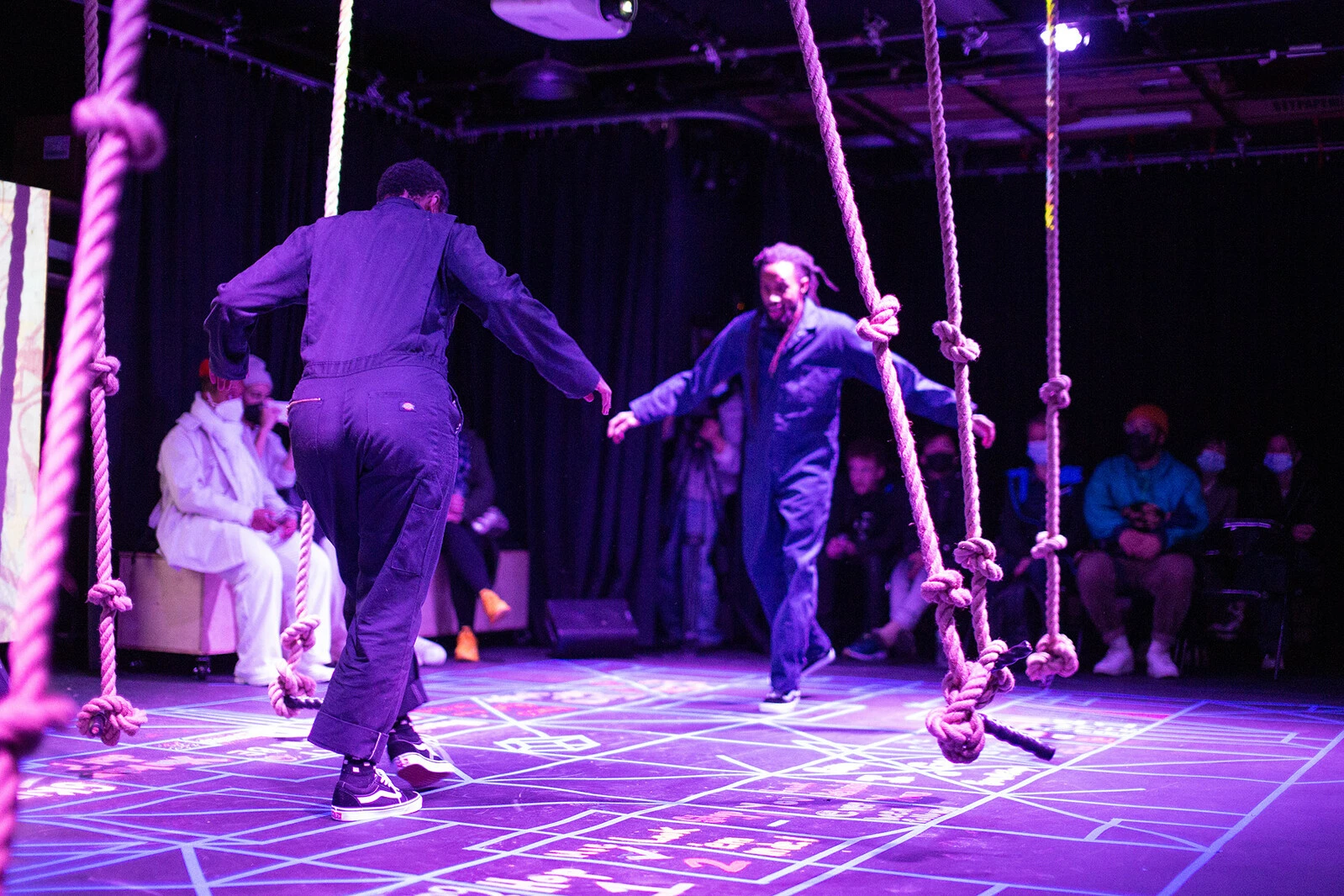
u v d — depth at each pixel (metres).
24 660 1.09
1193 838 2.65
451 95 7.38
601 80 7.20
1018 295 8.16
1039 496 6.42
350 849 2.50
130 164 1.19
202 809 2.87
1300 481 6.51
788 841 2.62
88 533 5.65
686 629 6.95
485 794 3.09
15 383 4.73
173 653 5.91
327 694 2.79
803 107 7.33
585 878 2.30
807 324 4.81
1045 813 2.91
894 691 5.35
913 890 2.24
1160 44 6.00
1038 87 6.76
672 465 7.15
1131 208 7.89
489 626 6.71
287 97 6.41
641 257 7.20
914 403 4.73
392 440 2.73
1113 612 6.09
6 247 4.71
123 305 5.63
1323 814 2.89
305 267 2.95
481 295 2.89
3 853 1.09
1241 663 6.65
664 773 3.40
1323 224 7.46
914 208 8.38
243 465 5.48
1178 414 7.79
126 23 1.17
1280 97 6.81
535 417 7.30
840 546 6.89
